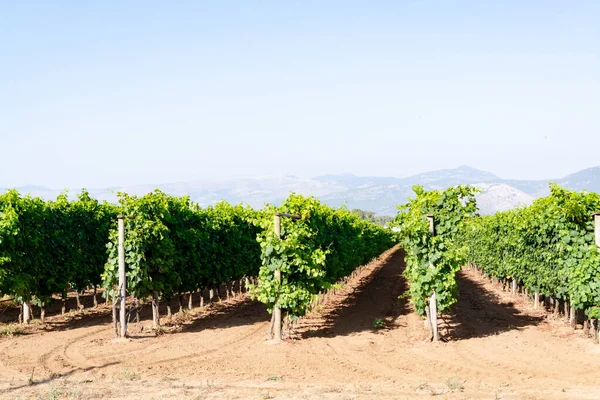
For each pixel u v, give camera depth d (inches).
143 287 645.3
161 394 408.2
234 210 1026.7
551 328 674.8
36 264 721.6
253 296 627.5
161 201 727.1
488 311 835.4
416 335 646.5
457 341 610.2
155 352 563.5
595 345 567.8
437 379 452.4
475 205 649.6
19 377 465.4
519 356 532.7
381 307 892.0
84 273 838.5
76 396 399.5
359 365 502.6
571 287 578.2
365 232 1560.0
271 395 405.1
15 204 689.6
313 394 405.4
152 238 657.6
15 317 816.3
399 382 443.5
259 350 568.4
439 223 648.4
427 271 609.9
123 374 470.6
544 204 684.7
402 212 667.4
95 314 825.5
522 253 856.3
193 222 853.2
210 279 904.3
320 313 829.2
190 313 827.4
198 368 495.2
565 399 390.9
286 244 598.2
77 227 828.0
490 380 448.1
